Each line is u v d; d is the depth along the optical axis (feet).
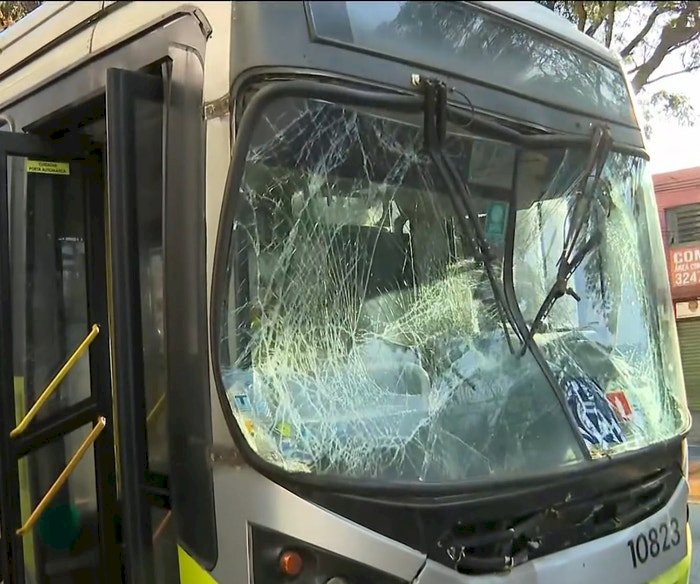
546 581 8.68
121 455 8.37
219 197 7.97
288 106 8.09
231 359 7.95
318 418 8.40
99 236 10.69
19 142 10.01
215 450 7.98
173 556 8.32
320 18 8.27
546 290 10.26
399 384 9.11
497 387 9.51
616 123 11.32
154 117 8.69
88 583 10.18
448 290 9.60
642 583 9.73
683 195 41.60
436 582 8.09
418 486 8.20
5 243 9.74
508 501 8.64
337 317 8.84
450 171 8.90
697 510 24.95
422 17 9.13
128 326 8.39
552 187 10.26
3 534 9.57
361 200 8.93
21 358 10.00
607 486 9.52
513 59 10.02
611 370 10.66
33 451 9.98
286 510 7.73
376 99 8.40
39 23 10.77
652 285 11.60
